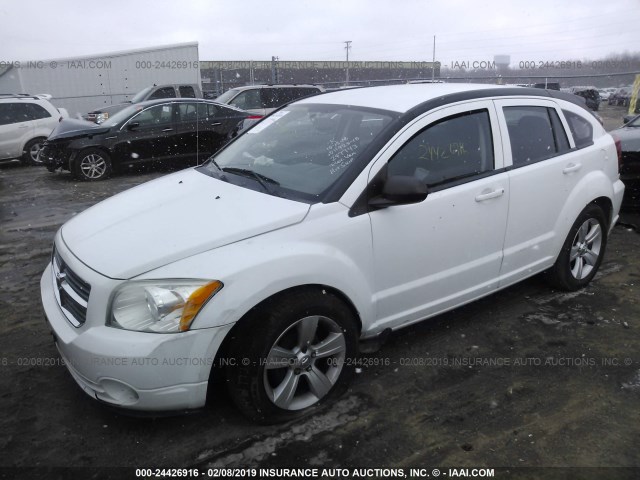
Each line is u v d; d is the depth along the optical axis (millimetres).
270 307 2607
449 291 3404
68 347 2561
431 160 3242
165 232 2715
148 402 2471
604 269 4938
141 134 10727
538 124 3902
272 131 3828
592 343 3625
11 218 7383
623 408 2939
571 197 4031
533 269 3930
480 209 3398
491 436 2723
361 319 2982
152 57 21953
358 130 3248
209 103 11438
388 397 3033
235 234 2625
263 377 2641
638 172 6246
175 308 2422
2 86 21047
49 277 3174
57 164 10383
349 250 2852
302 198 2922
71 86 21656
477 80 17625
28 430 2779
